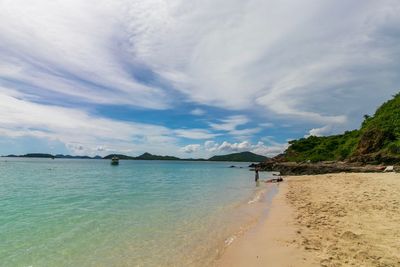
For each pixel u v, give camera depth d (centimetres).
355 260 749
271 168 8531
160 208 1900
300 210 1533
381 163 4500
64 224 1448
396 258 752
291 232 1081
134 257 960
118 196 2544
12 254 1005
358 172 4259
